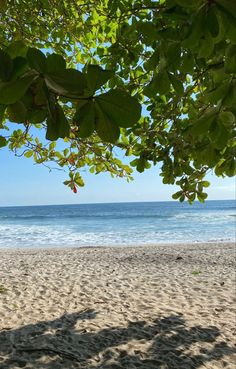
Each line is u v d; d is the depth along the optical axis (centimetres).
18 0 413
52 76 109
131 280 1395
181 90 209
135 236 4394
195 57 212
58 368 648
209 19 122
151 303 1054
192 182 377
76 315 934
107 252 2444
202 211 11600
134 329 838
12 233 4962
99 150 427
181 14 134
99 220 7606
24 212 12769
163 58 204
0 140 216
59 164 462
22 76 108
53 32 486
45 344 739
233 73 183
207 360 695
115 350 728
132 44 356
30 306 1012
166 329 840
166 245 3041
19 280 1377
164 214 9612
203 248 2638
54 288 1238
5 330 816
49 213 11612
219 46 193
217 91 196
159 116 388
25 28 457
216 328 848
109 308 1000
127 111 120
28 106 131
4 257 2220
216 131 198
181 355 713
